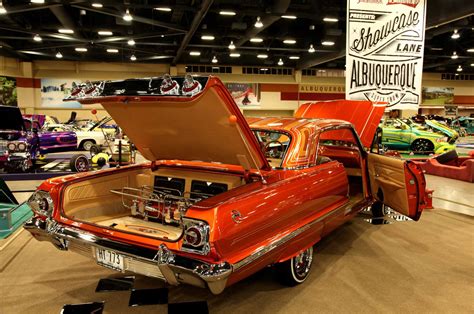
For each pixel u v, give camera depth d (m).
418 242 4.10
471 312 2.63
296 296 2.83
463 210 5.55
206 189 2.95
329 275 3.21
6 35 17.23
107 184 3.16
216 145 2.68
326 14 12.59
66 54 22.42
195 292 2.88
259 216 2.27
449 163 9.50
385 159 3.86
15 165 7.99
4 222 4.19
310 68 28.36
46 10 14.22
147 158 3.45
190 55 23.97
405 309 2.65
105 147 9.94
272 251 2.35
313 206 2.90
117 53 23.09
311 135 3.10
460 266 3.44
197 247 1.97
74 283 3.02
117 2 10.94
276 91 28.30
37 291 2.88
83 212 2.92
